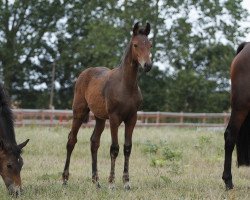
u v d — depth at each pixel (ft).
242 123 28.63
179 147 48.96
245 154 28.99
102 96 30.42
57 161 41.63
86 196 27.17
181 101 111.75
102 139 51.88
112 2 120.06
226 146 28.84
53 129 62.13
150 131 61.87
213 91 118.52
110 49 114.83
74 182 32.22
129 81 29.07
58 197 27.27
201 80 112.47
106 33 114.93
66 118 80.12
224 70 121.80
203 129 69.82
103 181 32.96
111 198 26.78
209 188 29.30
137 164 40.96
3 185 30.83
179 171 36.47
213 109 112.47
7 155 26.84
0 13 119.03
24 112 73.97
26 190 28.86
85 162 41.83
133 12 115.44
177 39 116.98
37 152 46.21
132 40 29.07
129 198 26.55
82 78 33.06
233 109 28.60
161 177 32.07
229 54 122.01
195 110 112.68
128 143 29.84
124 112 29.43
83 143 50.47
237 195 27.22
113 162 29.78
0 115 27.12
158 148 46.55
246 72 28.09
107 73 31.19
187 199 25.91
